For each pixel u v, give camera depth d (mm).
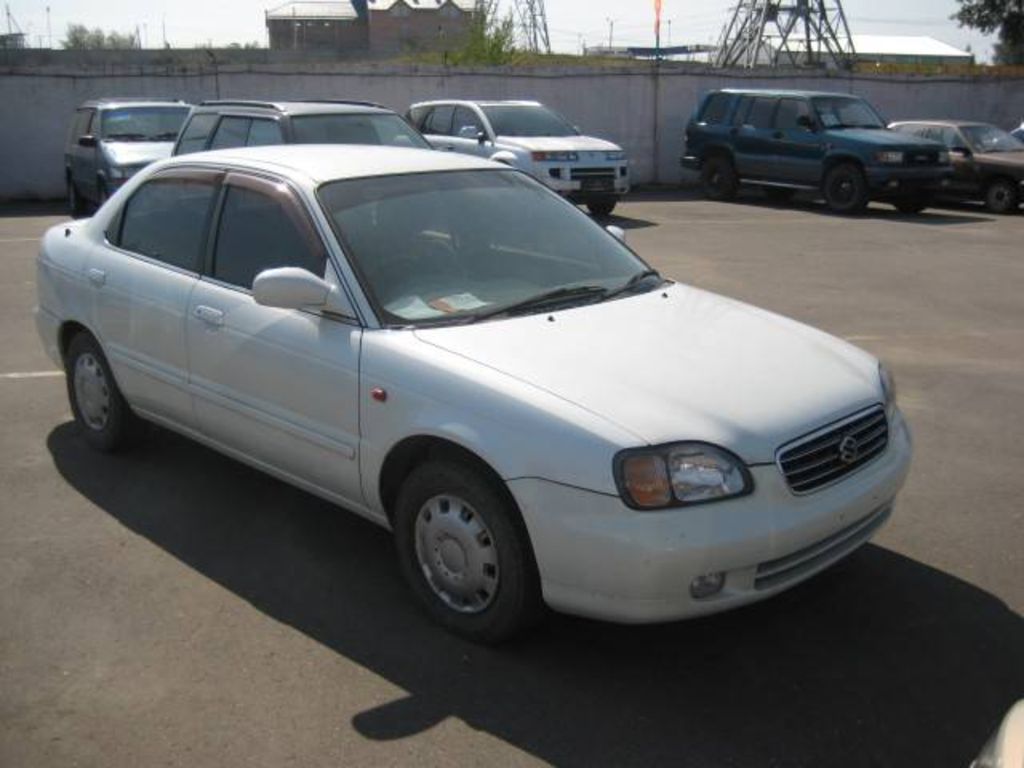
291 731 3172
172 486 5086
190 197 4844
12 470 5273
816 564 3500
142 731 3168
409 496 3771
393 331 3838
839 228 15477
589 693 3381
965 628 3795
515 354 3639
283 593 4043
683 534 3146
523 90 21406
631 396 3383
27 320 8680
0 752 3061
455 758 3045
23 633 3723
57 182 19625
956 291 10445
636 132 22297
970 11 37406
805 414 3480
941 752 3086
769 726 3207
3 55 26703
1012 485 5203
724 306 4426
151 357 4859
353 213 4223
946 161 17516
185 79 19938
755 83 22719
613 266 4688
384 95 20812
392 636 3729
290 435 4168
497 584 3539
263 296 3898
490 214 4605
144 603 3953
